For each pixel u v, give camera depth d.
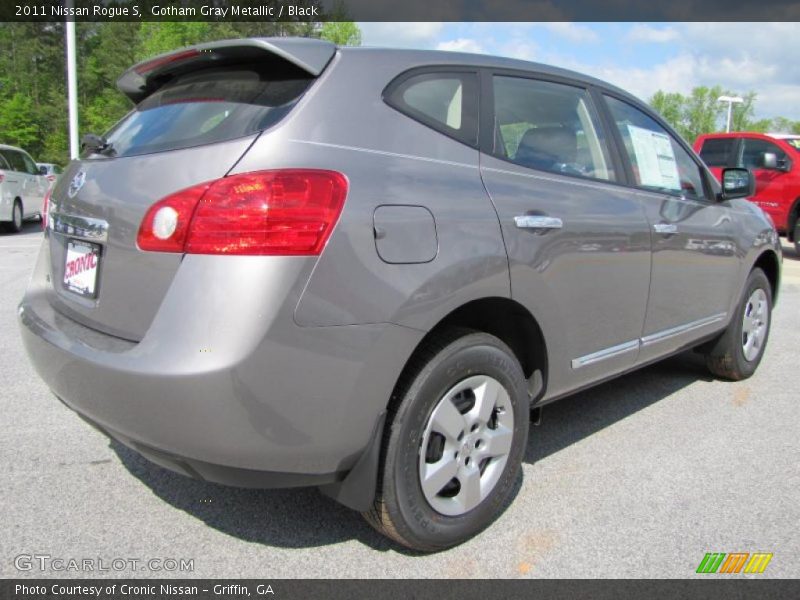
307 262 1.95
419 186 2.27
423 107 2.48
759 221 4.56
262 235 1.92
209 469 2.03
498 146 2.70
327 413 2.04
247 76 2.42
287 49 2.25
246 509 2.74
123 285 2.15
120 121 2.86
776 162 11.91
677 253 3.54
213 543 2.49
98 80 54.84
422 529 2.34
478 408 2.46
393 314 2.11
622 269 3.11
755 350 4.64
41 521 2.59
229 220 1.93
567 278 2.78
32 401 3.82
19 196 13.94
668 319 3.59
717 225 3.97
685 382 4.58
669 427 3.74
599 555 2.48
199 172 2.05
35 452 3.18
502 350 2.51
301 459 2.06
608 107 3.41
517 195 2.62
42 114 52.69
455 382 2.36
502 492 2.62
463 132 2.59
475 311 2.59
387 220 2.13
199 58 2.56
